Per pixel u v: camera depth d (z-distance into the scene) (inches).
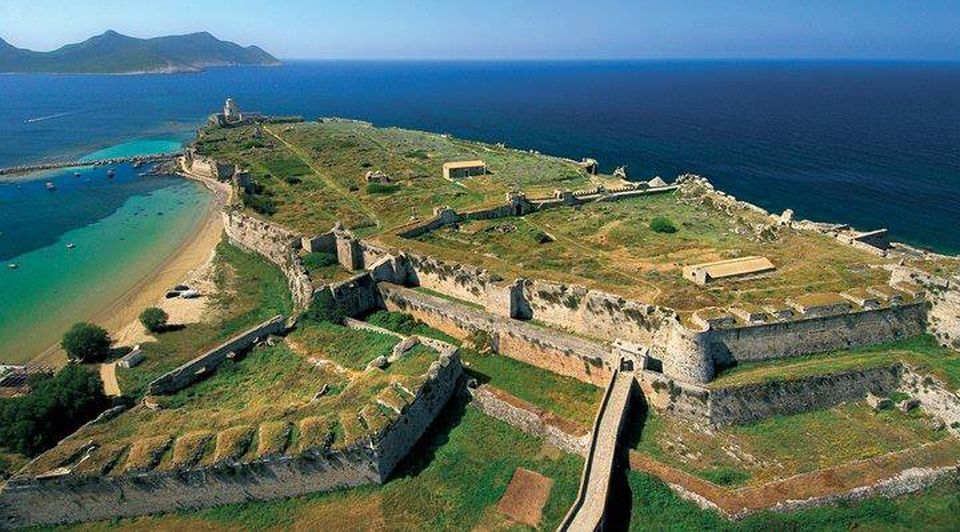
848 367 2304.4
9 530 1929.1
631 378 2354.8
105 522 1956.2
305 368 2596.0
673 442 2162.9
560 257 3348.9
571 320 2780.5
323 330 2881.4
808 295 2534.5
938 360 2341.3
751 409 2214.6
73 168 7391.7
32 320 3440.0
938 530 1781.5
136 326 3284.9
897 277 2645.2
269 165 6186.0
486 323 2832.2
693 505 1903.3
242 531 1895.9
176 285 3846.0
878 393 2295.8
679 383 2253.9
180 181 6683.1
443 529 1881.2
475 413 2367.1
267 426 2062.0
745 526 1806.1
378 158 6299.2
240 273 4003.4
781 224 3848.4
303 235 3870.6
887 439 2105.1
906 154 7593.5
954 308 2406.5
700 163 7440.9
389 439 2032.5
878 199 5767.7
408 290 3203.7
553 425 2191.2
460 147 7007.9
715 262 3058.6
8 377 2709.2
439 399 2351.1
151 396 2426.2
